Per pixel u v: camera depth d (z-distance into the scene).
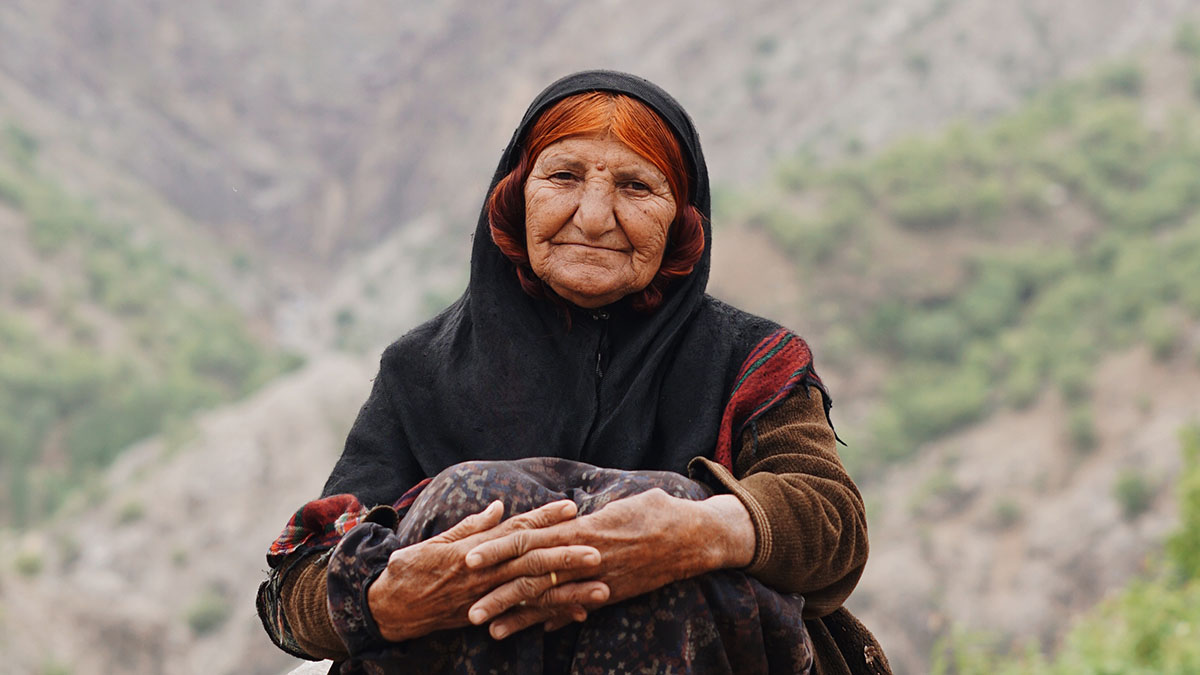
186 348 96.88
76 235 102.12
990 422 61.72
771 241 74.62
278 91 139.88
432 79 137.38
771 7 118.31
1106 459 55.38
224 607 63.53
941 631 50.88
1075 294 67.56
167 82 135.38
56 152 117.38
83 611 61.38
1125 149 79.50
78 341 92.62
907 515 57.16
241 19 145.50
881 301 72.06
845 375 69.19
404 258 117.44
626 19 125.00
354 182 135.12
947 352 69.38
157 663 60.19
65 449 84.38
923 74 105.12
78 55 132.12
